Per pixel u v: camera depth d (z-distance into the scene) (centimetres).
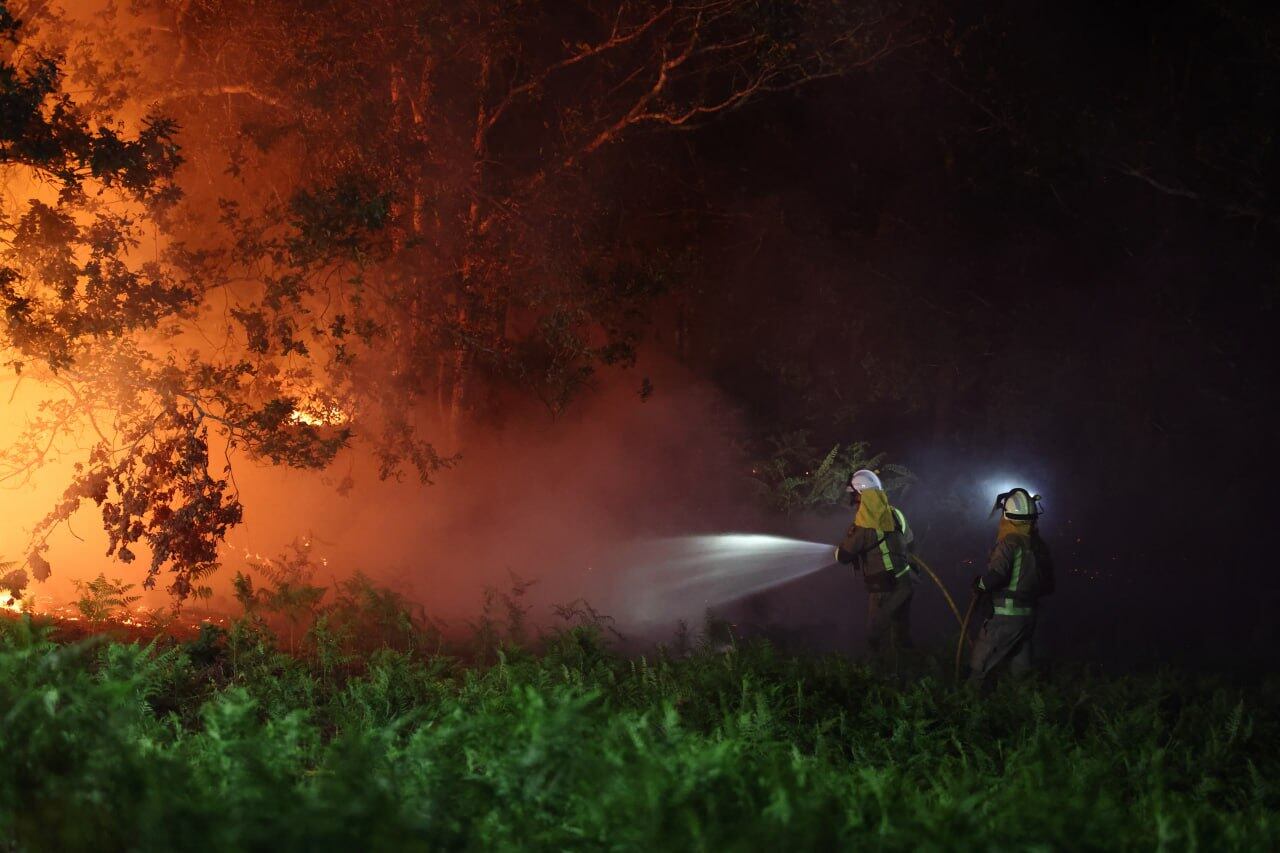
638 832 414
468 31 1485
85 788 420
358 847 376
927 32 1970
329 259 1230
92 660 835
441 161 1464
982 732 836
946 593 1124
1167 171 2067
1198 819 551
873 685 915
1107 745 789
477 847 421
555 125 1744
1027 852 456
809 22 1694
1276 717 1005
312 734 641
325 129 1367
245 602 1020
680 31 1730
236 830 370
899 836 449
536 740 477
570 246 1548
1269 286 2050
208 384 1189
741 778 492
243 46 1419
